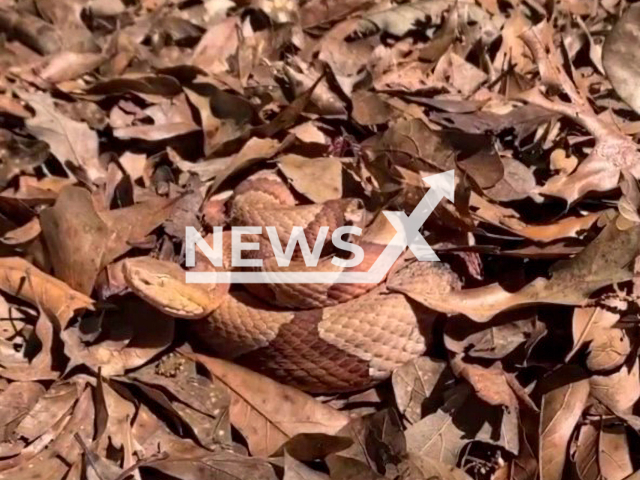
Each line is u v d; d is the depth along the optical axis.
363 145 0.42
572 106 0.42
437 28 0.51
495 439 0.34
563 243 0.37
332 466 0.32
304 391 0.38
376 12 0.51
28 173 0.42
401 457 0.33
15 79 0.47
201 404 0.35
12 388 0.35
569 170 0.41
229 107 0.44
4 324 0.38
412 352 0.38
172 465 0.33
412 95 0.45
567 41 0.49
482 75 0.48
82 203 0.38
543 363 0.36
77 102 0.45
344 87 0.45
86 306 0.37
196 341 0.39
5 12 0.50
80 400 0.35
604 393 0.35
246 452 0.35
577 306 0.36
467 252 0.38
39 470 0.33
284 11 0.51
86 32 0.50
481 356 0.35
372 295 0.38
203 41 0.49
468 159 0.39
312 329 0.37
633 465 0.34
